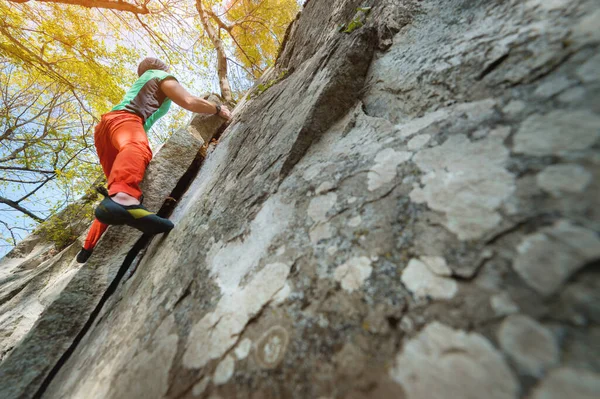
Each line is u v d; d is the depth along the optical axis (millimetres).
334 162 960
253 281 774
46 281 3035
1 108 4293
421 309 456
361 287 551
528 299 376
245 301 733
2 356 2164
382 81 1100
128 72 4316
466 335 391
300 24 2908
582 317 333
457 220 521
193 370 680
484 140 593
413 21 1199
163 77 2262
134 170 1626
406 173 691
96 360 1172
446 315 426
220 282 900
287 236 832
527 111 561
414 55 1035
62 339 1548
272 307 659
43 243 4441
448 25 993
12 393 1309
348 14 1896
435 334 416
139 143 1800
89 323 1660
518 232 439
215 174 2014
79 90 3945
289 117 1485
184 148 2480
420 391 378
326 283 611
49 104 4719
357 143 959
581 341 320
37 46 3447
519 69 635
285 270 721
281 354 552
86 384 1061
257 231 974
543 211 432
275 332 600
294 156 1150
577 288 352
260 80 3568
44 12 3482
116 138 1833
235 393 559
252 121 2176
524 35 676
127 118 1951
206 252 1133
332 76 1210
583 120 467
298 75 1984
